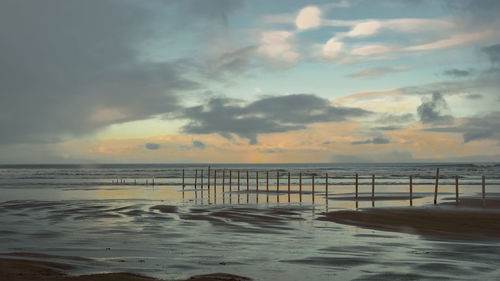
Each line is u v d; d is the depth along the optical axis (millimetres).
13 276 9289
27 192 42938
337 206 29953
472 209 26906
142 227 19250
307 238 16609
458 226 20250
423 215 23781
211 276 9797
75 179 72125
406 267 11273
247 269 10867
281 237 16812
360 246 14820
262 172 105500
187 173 98062
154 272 10281
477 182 61594
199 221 21516
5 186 53188
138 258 12156
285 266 11305
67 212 25031
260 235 17266
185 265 11234
